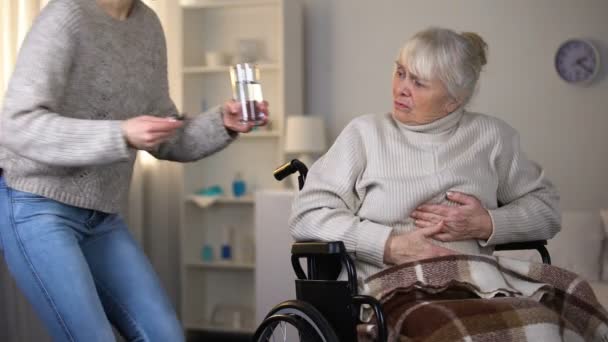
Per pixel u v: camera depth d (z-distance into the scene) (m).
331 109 4.76
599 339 1.72
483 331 1.53
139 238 4.44
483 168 1.89
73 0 1.69
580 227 3.43
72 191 1.72
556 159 4.42
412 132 1.90
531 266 1.77
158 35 1.92
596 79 4.37
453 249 1.83
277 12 4.69
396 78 1.91
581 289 1.74
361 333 1.66
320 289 1.66
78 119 1.61
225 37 4.78
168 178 4.80
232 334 4.86
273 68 4.50
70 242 1.70
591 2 4.37
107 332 1.68
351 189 1.87
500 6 4.49
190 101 4.64
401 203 1.82
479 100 4.52
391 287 1.70
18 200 1.69
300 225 1.86
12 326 3.22
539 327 1.56
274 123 4.70
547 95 4.43
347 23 4.73
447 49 1.83
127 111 1.83
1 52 3.17
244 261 4.72
